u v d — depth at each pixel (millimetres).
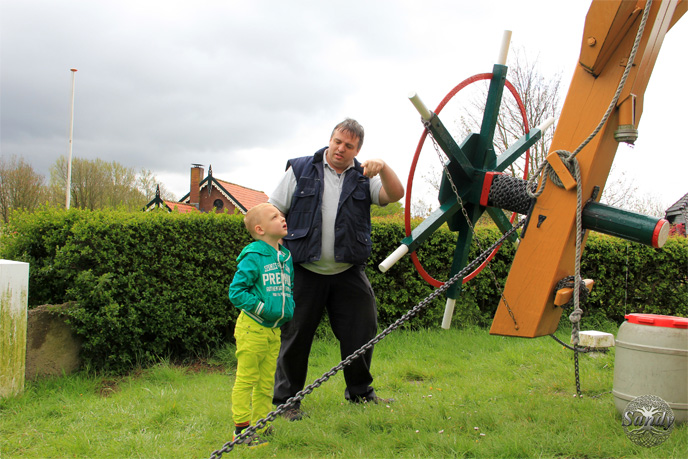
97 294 4633
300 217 3234
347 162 3281
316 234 3184
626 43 2559
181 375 4586
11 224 5004
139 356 4879
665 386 2857
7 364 3746
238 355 2887
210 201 27125
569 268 2871
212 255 5258
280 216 3012
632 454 2543
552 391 3744
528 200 2975
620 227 2619
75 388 4098
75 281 4641
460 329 6305
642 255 6930
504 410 3188
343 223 3203
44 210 5082
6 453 2850
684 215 12258
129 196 37562
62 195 36031
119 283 4805
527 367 4484
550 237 2801
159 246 5062
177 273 5113
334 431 2938
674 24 2729
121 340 4691
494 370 4402
